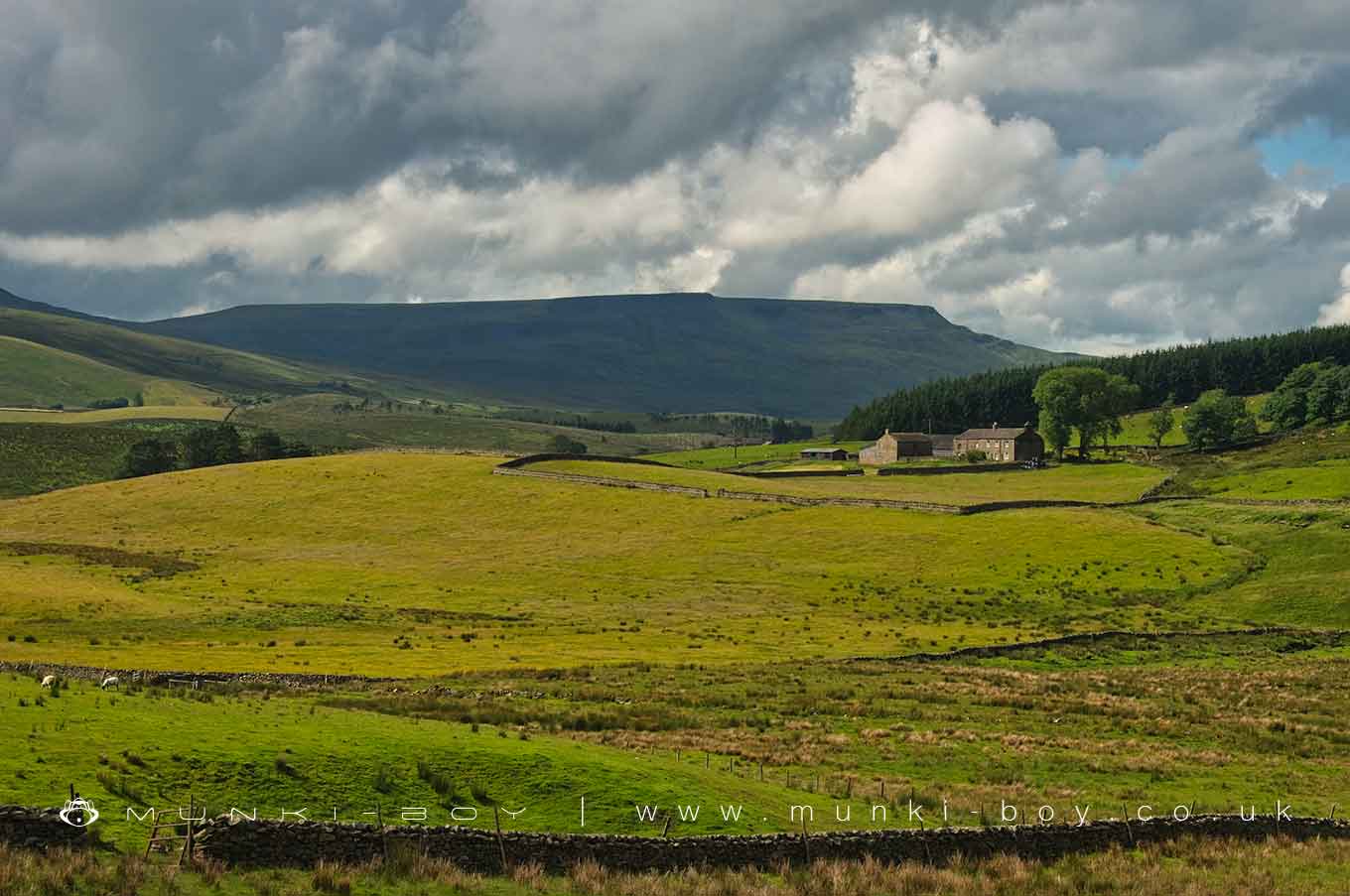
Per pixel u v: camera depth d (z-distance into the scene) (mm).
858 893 36750
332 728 45969
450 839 36188
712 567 141375
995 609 120062
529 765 44125
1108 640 104188
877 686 79875
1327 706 77625
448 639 99438
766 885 36594
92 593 111375
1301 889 39812
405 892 33250
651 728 62000
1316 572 129875
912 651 97188
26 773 35812
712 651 95625
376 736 45000
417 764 42406
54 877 29984
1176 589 127750
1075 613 118250
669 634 104688
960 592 127688
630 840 37781
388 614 111625
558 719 61562
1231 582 129625
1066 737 65625
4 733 39000
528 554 150500
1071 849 43688
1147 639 105188
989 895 37812
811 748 59312
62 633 93000
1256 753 64562
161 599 113500
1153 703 77875
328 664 83562
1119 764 58938
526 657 90375
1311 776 59281
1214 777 57812
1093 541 147875
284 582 129125
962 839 42188
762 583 132500
